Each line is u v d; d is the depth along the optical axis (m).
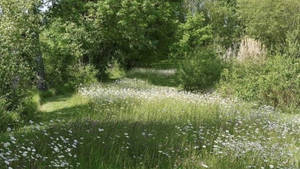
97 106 12.93
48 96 17.47
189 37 31.92
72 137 7.38
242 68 17.56
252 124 10.48
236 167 6.66
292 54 16.39
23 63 12.20
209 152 7.34
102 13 22.92
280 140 9.16
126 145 7.40
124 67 32.41
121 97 14.30
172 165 6.67
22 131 7.90
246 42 19.05
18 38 12.82
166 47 33.81
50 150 6.64
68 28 21.44
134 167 6.50
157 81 26.64
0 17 13.38
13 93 11.19
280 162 7.14
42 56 20.91
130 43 26.31
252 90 15.94
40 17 18.38
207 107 12.98
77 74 20.62
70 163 6.21
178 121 10.05
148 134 8.00
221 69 19.48
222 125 9.91
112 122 9.13
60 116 12.39
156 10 27.36
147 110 11.84
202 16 36.28
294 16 28.05
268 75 15.73
